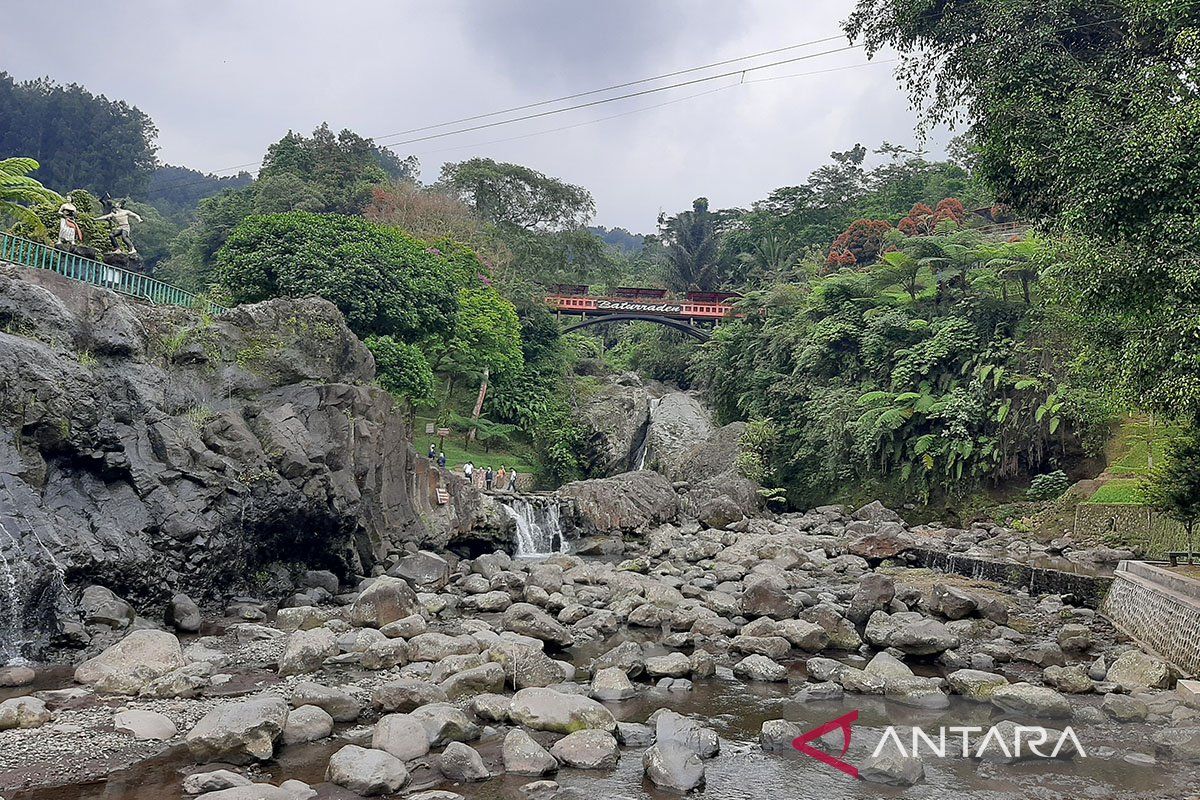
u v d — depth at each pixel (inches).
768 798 365.4
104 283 852.0
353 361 1018.1
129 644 515.2
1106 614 820.6
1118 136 592.4
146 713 419.5
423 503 1100.5
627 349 3181.6
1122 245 604.4
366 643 592.7
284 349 908.6
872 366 1752.0
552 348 2364.7
